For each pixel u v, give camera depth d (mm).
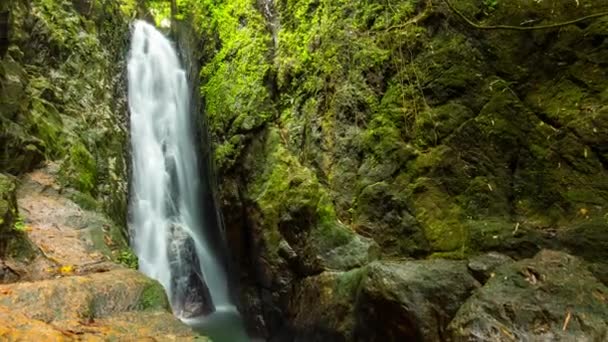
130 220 10867
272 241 8859
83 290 4695
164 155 12578
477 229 7066
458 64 8086
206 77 11250
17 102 8133
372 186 8172
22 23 9523
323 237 8172
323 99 9367
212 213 11594
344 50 9273
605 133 6754
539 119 7383
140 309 4789
